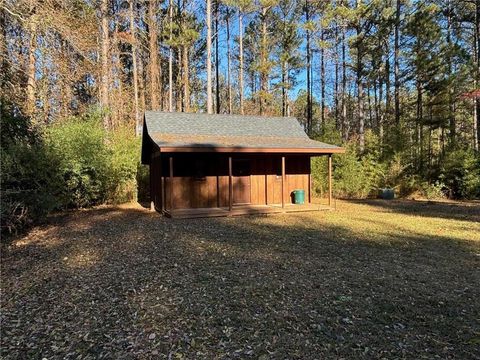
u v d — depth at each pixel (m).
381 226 8.80
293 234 7.77
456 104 18.42
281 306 3.81
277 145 11.45
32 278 4.92
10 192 7.61
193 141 10.85
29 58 12.34
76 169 12.03
